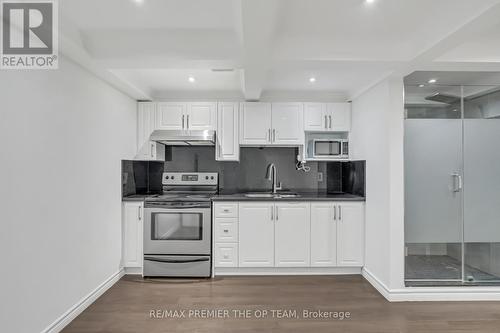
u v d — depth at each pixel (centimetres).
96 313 266
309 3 193
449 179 305
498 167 305
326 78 338
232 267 367
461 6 187
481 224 304
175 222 360
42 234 215
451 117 306
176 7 202
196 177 427
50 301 224
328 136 423
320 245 365
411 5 194
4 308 182
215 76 338
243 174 433
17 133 193
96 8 201
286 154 435
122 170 355
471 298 297
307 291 318
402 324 250
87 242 277
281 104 403
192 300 295
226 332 237
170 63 258
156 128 400
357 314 267
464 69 271
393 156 298
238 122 402
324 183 436
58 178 233
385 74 291
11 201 187
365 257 360
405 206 303
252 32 199
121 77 304
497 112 306
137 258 360
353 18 212
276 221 365
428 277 304
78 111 261
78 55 239
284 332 236
